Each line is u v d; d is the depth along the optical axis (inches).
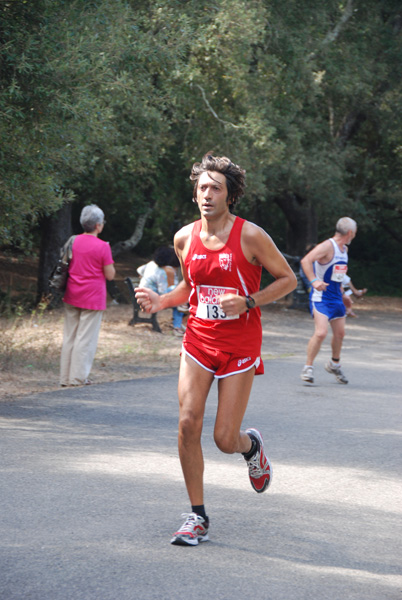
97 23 509.4
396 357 605.0
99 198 1000.9
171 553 188.7
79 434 312.5
